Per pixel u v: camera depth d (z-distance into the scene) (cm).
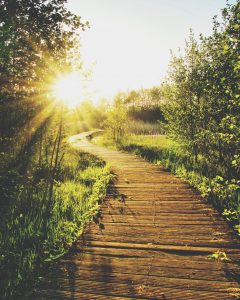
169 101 1253
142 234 565
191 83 1082
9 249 502
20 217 639
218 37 832
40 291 388
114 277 416
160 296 368
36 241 528
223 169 940
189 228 586
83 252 498
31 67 949
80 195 822
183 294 371
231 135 554
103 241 539
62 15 1085
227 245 506
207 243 516
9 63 836
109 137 2917
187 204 737
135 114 5100
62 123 912
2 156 850
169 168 1234
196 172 1047
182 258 466
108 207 737
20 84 968
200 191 839
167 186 927
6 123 906
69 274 429
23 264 441
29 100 962
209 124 924
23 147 946
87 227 610
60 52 897
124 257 476
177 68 1170
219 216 648
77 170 1247
